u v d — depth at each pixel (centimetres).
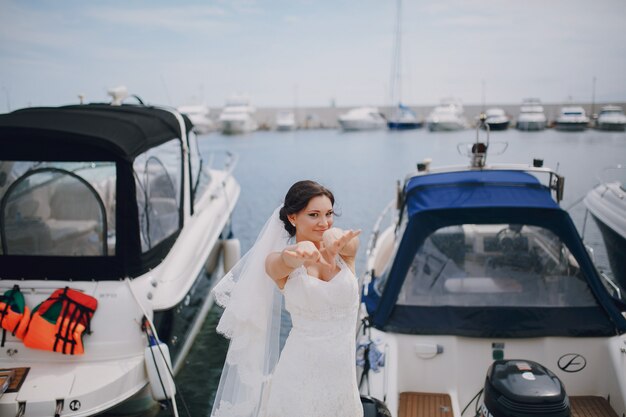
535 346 391
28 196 481
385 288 427
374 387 361
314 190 230
